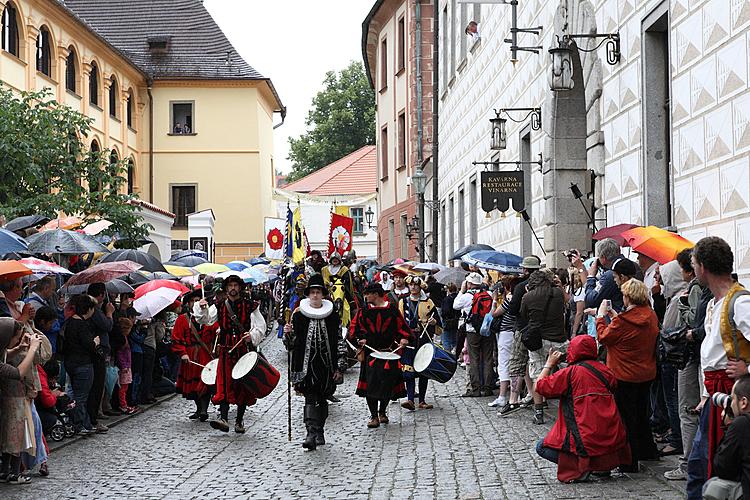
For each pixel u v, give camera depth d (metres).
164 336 18.03
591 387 9.37
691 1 11.56
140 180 57.06
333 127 85.06
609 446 9.27
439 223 37.62
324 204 67.69
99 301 13.98
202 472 10.76
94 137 45.81
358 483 9.88
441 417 14.48
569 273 14.73
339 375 12.34
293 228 21.58
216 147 58.56
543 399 13.30
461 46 31.05
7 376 9.78
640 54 13.26
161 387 18.09
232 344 13.72
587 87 15.87
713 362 7.41
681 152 11.98
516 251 22.52
